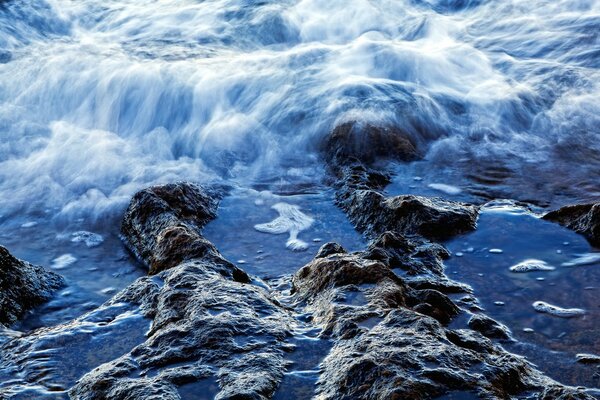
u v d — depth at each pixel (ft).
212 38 36.37
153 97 28.50
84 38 37.11
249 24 37.76
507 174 22.35
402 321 11.66
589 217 17.37
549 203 20.07
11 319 14.74
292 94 28.27
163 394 10.05
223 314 12.13
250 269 16.80
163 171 23.59
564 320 13.84
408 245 16.34
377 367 10.13
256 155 24.81
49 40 36.60
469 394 9.71
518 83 29.45
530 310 14.24
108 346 12.16
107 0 44.16
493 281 15.40
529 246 16.85
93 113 28.91
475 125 26.17
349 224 19.20
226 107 28.19
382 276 13.47
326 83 29.09
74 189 22.43
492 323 13.42
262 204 20.75
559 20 37.17
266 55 33.17
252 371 10.58
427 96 27.89
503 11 39.78
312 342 11.58
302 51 33.04
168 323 12.29
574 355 12.66
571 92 28.37
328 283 13.67
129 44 35.35
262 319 12.17
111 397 10.32
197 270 14.14
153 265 15.64
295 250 17.84
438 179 22.08
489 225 17.97
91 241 19.11
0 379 11.45
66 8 41.37
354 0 39.99
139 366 11.02
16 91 29.60
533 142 24.91
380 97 27.35
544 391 10.60
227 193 21.62
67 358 11.91
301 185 22.21
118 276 17.20
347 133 24.22
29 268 16.19
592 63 31.12
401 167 23.03
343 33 37.63
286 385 10.43
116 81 29.17
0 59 32.65
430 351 10.52
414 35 36.76
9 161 24.36
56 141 25.86
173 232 15.97
